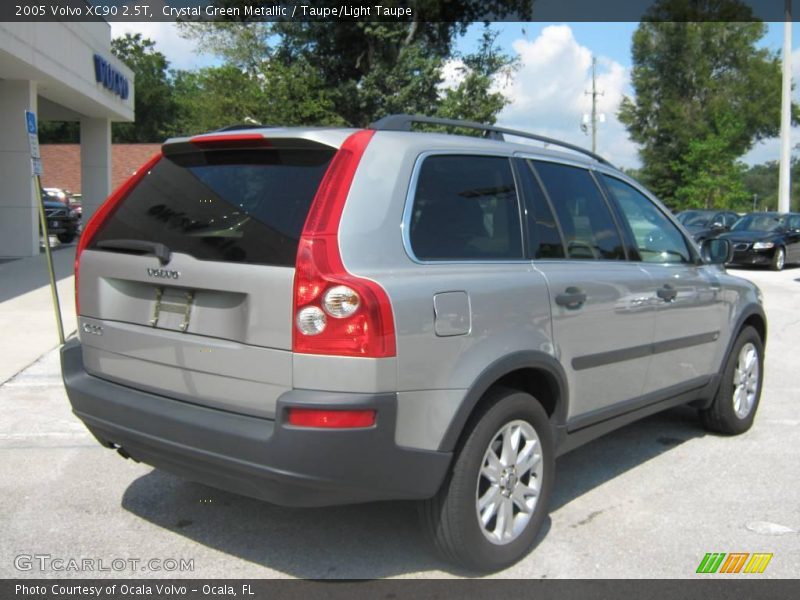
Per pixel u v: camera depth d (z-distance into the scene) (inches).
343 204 122.3
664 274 185.8
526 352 139.6
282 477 117.2
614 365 167.9
